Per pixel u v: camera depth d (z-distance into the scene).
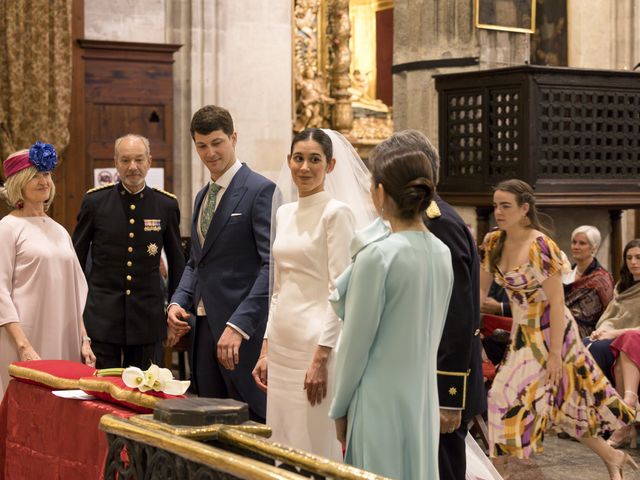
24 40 8.57
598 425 5.59
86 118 8.87
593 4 12.47
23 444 3.85
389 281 3.07
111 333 5.61
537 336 5.50
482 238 8.88
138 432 2.77
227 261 4.84
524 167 8.23
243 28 9.95
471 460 4.67
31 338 4.90
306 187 4.05
